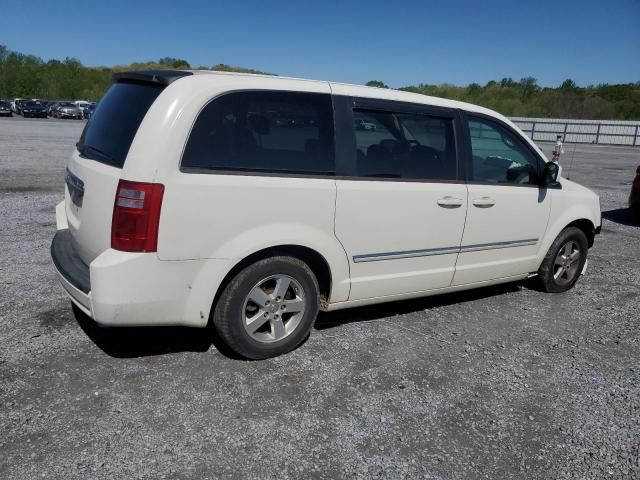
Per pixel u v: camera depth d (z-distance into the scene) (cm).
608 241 805
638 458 280
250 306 352
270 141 335
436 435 290
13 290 455
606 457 279
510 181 466
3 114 4753
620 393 345
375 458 269
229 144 320
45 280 483
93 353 354
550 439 293
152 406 299
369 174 375
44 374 325
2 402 294
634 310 500
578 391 345
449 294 519
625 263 675
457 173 424
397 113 390
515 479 260
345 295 384
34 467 247
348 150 364
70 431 274
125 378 326
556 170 482
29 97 7962
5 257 550
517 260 487
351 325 427
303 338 375
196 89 311
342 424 294
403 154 394
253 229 329
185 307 319
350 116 367
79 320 402
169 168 300
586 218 531
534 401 330
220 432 281
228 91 320
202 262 317
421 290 427
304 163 347
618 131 3550
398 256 398
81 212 339
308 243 350
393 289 407
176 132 302
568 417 314
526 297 522
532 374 364
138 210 295
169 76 323
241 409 302
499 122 457
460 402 324
